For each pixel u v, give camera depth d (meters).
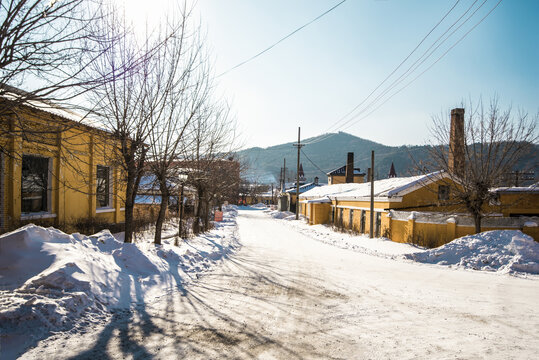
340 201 29.33
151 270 7.44
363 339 4.64
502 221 15.87
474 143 14.96
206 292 6.79
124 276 6.46
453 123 18.03
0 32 3.86
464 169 15.46
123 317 5.03
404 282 8.76
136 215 16.52
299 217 43.22
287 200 61.25
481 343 4.59
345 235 22.95
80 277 5.34
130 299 5.79
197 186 15.94
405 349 4.32
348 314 5.77
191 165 12.63
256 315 5.47
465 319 5.70
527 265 10.88
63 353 3.75
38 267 5.34
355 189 30.67
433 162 17.33
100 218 14.05
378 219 21.44
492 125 14.65
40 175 11.02
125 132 8.03
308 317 5.50
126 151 8.27
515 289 8.29
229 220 34.78
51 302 4.43
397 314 5.88
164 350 3.99
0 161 8.58
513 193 18.59
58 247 5.93
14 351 3.67
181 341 4.28
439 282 8.94
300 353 4.09
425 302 6.77
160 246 9.56
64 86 4.33
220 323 5.02
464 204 15.64
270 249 15.05
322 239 20.38
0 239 5.51
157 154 9.29
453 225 15.98
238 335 4.58
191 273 8.48
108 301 5.39
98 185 12.84
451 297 7.27
